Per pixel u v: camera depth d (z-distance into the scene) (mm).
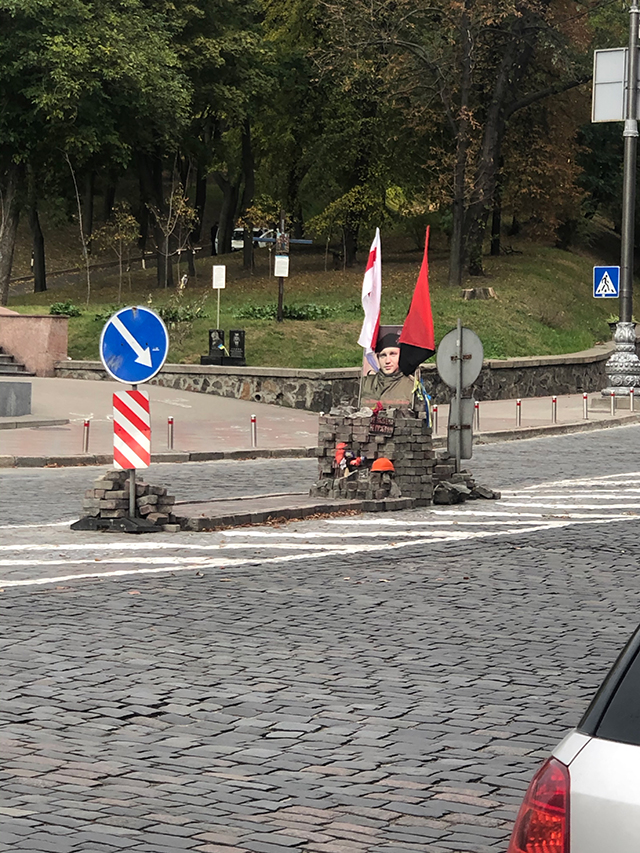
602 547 14180
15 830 5461
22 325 36312
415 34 50406
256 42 53875
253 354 37750
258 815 5746
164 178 87500
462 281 50969
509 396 40500
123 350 14820
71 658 8758
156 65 46812
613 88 32781
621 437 29328
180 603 10719
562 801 2891
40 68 46125
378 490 17438
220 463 23766
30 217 61625
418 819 5719
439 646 9328
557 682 8312
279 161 61031
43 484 19688
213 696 7852
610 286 34562
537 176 56875
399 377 19297
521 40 50062
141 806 5844
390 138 55750
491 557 13414
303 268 58531
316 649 9156
